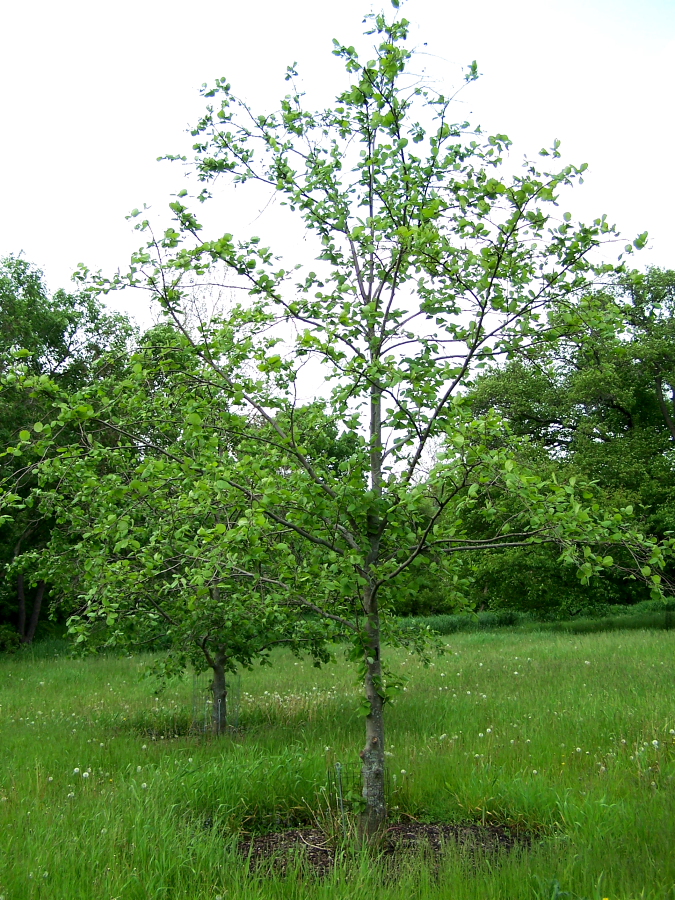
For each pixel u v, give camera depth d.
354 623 5.97
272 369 5.03
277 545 5.39
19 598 26.25
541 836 5.32
